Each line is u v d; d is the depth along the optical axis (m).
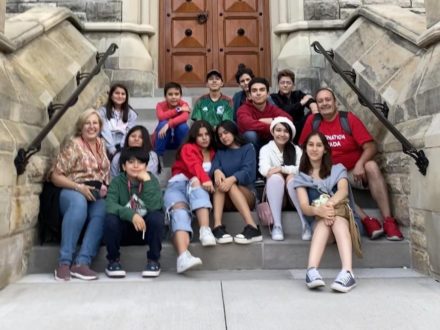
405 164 3.07
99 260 2.98
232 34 6.28
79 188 2.94
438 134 2.63
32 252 2.93
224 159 3.34
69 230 2.81
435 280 2.66
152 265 2.81
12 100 2.79
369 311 2.12
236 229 3.28
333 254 2.99
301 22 5.72
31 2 5.62
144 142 3.01
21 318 2.05
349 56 4.70
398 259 3.02
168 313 2.11
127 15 5.76
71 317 2.06
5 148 2.53
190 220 3.00
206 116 4.29
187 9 6.27
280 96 4.45
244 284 2.60
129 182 2.89
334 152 3.48
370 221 3.15
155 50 6.02
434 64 3.00
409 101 3.15
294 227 3.31
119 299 2.32
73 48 4.76
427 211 2.77
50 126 2.93
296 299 2.31
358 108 4.15
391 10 4.62
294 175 3.22
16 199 2.68
